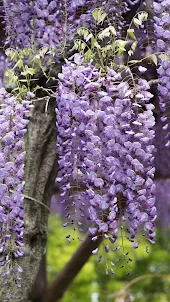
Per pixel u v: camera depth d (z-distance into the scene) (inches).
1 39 110.7
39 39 88.4
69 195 76.9
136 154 71.9
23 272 90.9
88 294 270.4
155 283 344.5
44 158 95.4
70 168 74.2
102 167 72.1
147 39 92.5
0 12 105.4
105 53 77.3
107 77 74.0
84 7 91.0
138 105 72.1
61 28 89.0
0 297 88.7
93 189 73.8
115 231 71.3
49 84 91.7
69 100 72.7
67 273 137.3
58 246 264.4
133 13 96.0
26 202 93.2
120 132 71.9
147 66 90.7
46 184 95.3
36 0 88.6
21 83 91.0
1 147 76.2
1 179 75.2
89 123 72.1
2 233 78.3
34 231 93.0
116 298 123.6
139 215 71.6
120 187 71.8
